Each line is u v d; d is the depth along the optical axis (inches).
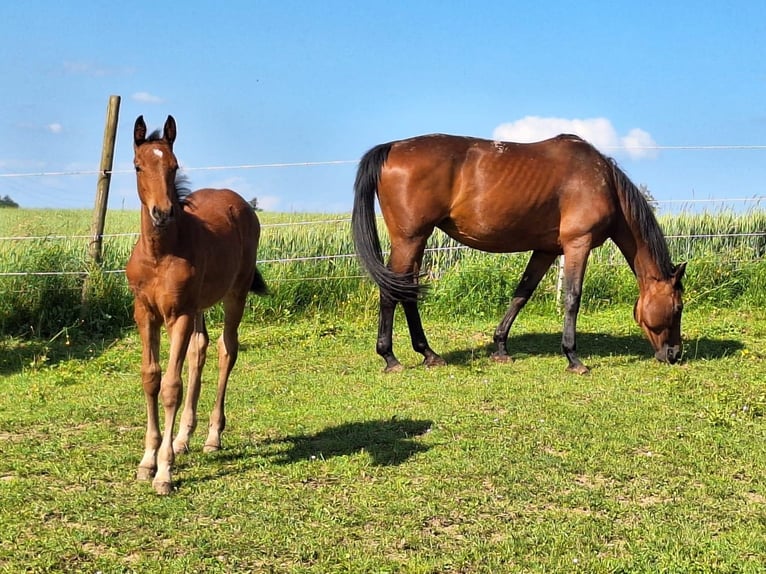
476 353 362.3
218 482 198.1
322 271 459.2
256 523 172.7
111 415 260.1
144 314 193.8
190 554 158.6
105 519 174.6
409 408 269.1
